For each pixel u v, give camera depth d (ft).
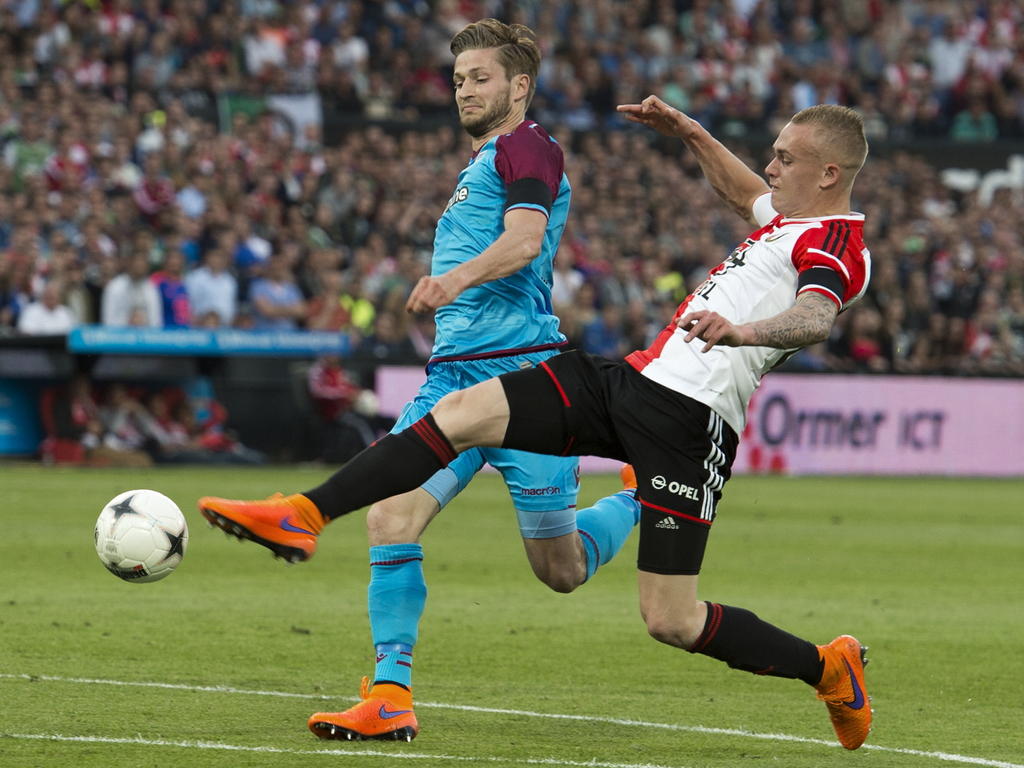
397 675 59.00
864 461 268.21
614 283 271.08
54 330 225.35
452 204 62.59
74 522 144.56
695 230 295.89
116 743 55.72
